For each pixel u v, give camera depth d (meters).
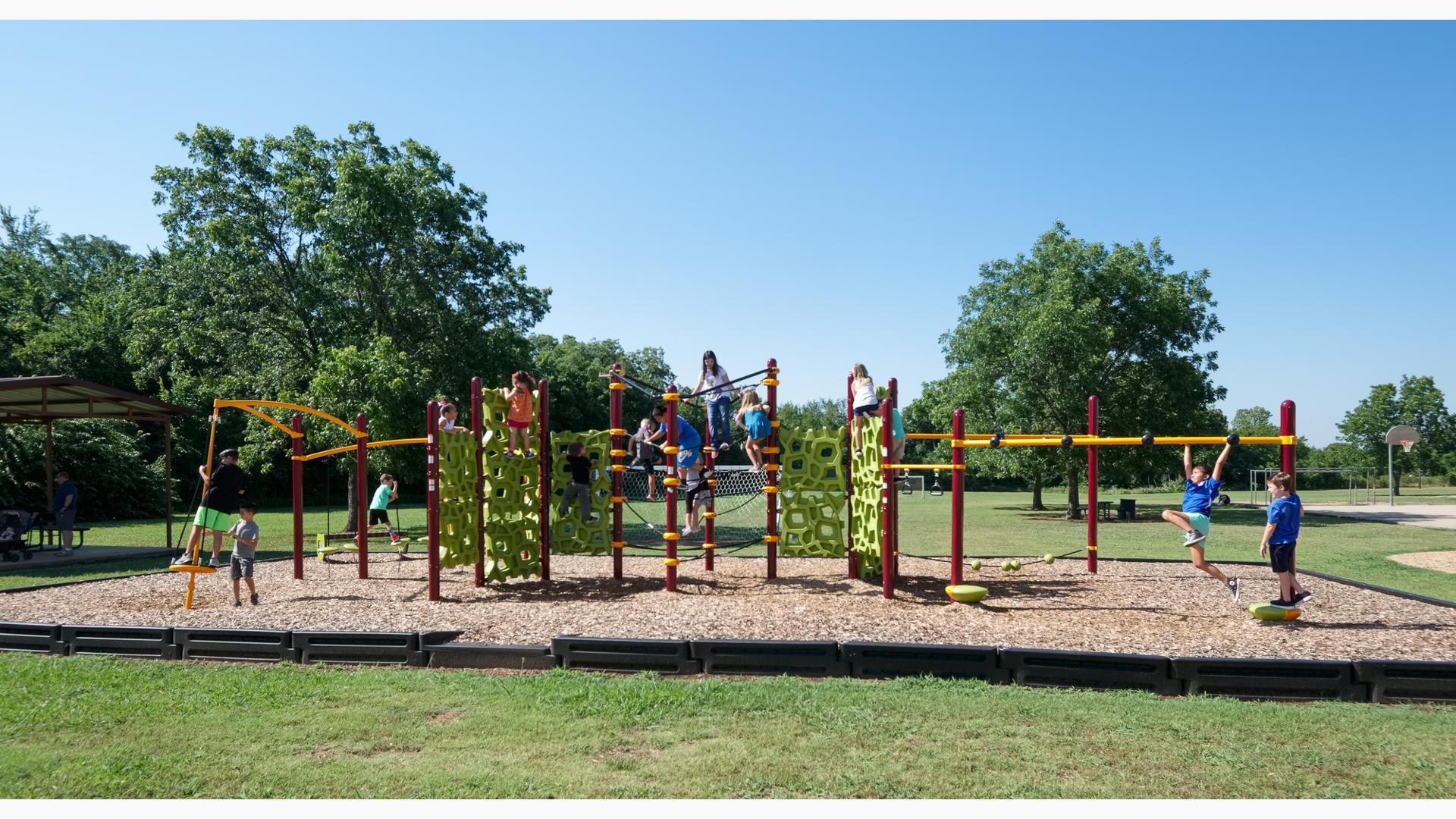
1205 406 29.86
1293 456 7.82
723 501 17.61
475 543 10.08
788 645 6.16
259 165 23.70
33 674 6.17
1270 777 4.06
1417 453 49.19
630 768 4.20
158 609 8.64
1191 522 8.60
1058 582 10.04
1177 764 4.22
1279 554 7.63
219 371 24.75
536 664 6.41
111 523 26.62
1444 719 4.98
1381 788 3.92
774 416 10.23
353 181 21.86
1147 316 28.28
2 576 12.60
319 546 13.34
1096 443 8.34
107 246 54.59
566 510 10.81
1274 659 5.57
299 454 11.36
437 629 7.41
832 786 3.95
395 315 23.42
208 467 8.90
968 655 5.96
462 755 4.40
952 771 4.13
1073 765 4.21
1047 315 26.64
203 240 23.00
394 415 19.06
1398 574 12.08
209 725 4.91
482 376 24.17
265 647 6.75
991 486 66.94
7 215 52.50
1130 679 5.71
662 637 6.98
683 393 9.88
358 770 4.18
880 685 5.77
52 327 37.91
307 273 23.95
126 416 16.55
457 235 24.36
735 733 4.71
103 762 4.30
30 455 25.23
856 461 10.16
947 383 33.03
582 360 69.69
